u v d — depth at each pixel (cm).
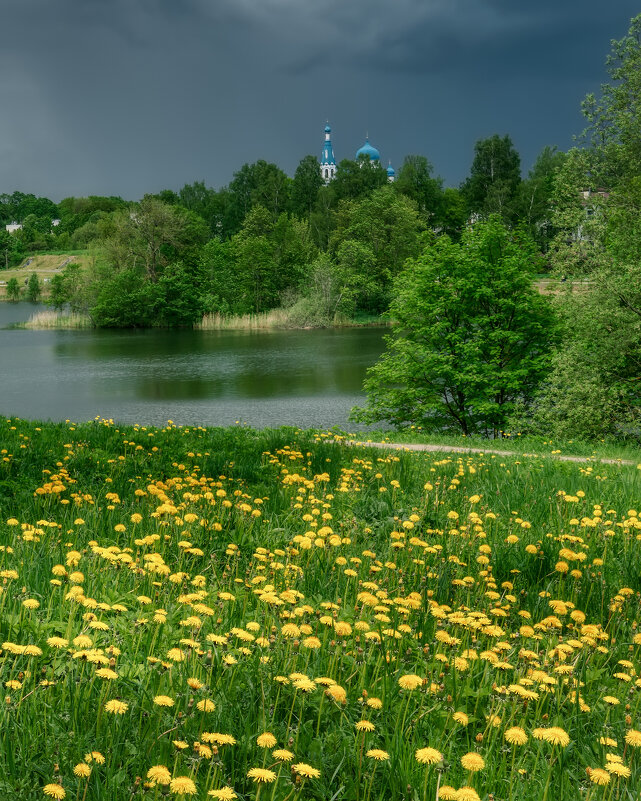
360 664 363
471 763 253
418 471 1015
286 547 593
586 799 260
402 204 9481
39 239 18325
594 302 1912
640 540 662
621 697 364
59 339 6141
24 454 962
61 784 241
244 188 15438
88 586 438
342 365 4412
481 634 427
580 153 2406
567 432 1856
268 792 262
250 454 1116
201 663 336
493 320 2255
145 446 1168
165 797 246
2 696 291
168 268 7900
